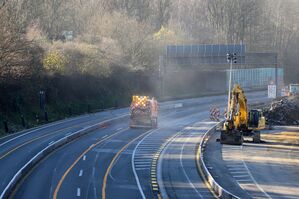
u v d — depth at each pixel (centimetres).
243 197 9356
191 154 13375
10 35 18262
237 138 15012
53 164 11662
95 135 16112
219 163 12588
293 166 12606
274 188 10206
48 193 9112
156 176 10719
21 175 10419
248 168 12119
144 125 17788
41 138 14888
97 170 11138
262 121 16100
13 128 16688
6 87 18312
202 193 9356
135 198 8875
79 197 8862
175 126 18650
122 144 14538
